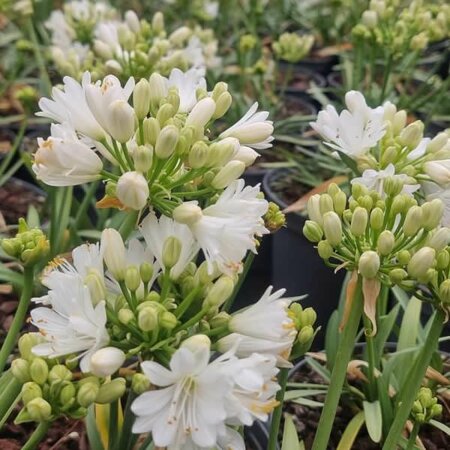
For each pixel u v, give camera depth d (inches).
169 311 9.9
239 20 45.2
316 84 42.6
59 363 9.9
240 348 9.6
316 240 12.1
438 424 15.8
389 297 22.5
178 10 41.3
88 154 10.1
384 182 12.3
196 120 10.4
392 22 27.0
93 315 9.2
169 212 10.2
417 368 11.8
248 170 31.4
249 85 37.9
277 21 45.1
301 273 25.9
